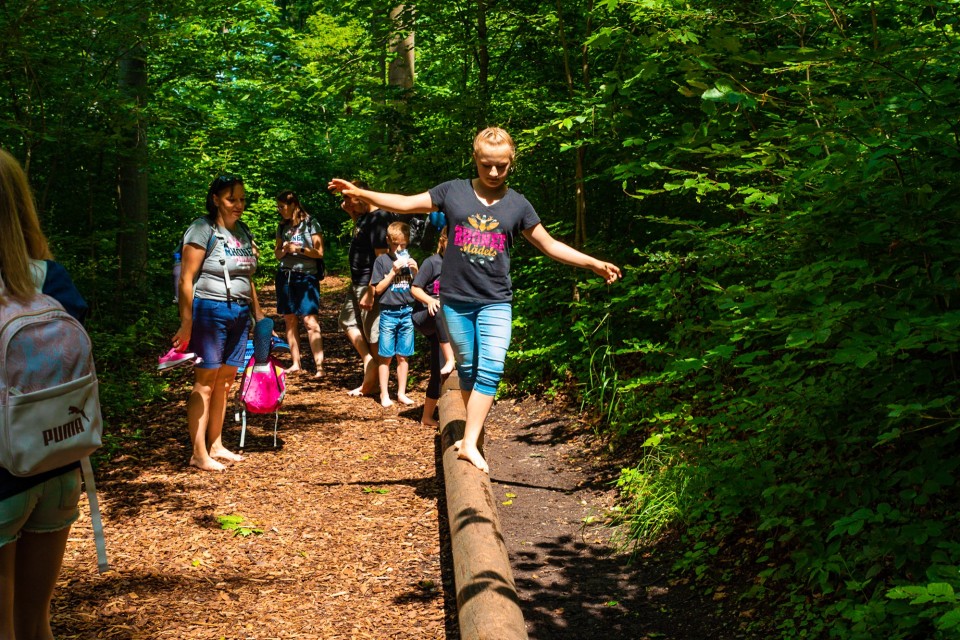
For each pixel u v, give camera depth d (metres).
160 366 4.91
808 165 3.63
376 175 8.19
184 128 9.48
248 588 3.61
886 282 3.33
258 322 5.63
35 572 2.33
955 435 3.08
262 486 4.97
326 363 8.95
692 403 5.01
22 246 2.22
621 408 5.73
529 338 7.30
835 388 3.51
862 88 3.54
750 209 4.10
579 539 4.35
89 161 8.75
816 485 3.60
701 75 3.96
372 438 6.06
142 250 10.26
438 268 5.84
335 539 4.19
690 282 4.95
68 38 7.16
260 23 9.77
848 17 4.32
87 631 3.15
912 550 2.91
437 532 4.30
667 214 6.57
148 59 9.70
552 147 7.14
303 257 8.16
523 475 5.33
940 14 3.89
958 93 2.98
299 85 9.73
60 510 2.30
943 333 2.56
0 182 2.21
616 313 6.43
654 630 3.40
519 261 8.14
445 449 4.45
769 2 4.54
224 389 5.35
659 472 4.63
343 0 9.40
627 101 5.61
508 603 2.83
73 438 2.21
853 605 3.06
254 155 15.56
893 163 3.20
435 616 3.39
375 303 7.07
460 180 3.88
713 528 4.08
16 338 2.11
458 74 10.31
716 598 3.56
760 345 4.50
